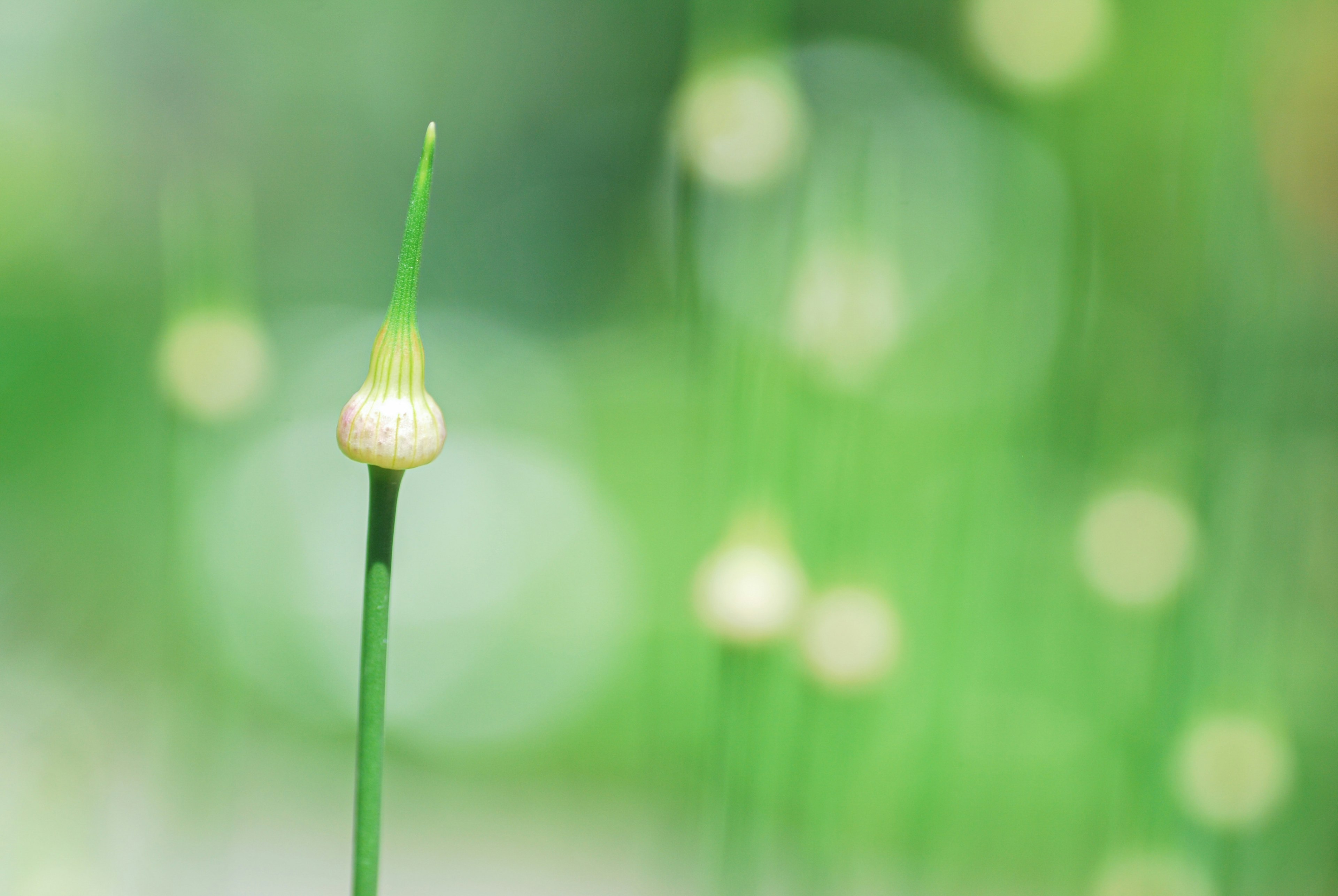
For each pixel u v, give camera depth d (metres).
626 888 2.59
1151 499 1.39
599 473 4.36
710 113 1.25
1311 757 1.60
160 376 1.25
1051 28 1.43
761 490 1.12
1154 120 2.31
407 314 0.87
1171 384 2.18
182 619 1.60
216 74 5.74
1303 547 1.49
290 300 5.64
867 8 4.30
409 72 6.20
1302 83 1.66
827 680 1.19
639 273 5.84
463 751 3.08
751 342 1.33
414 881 2.56
